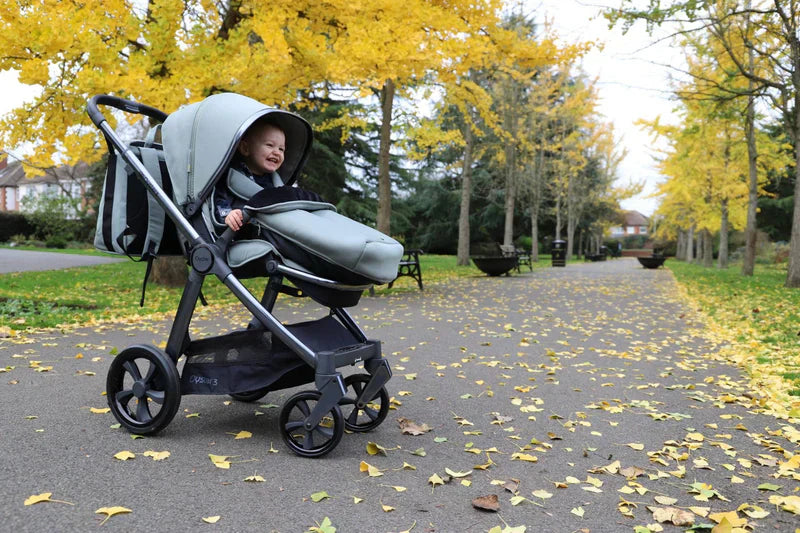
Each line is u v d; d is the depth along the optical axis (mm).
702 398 4398
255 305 3111
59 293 10422
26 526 2180
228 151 3145
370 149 30266
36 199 39438
